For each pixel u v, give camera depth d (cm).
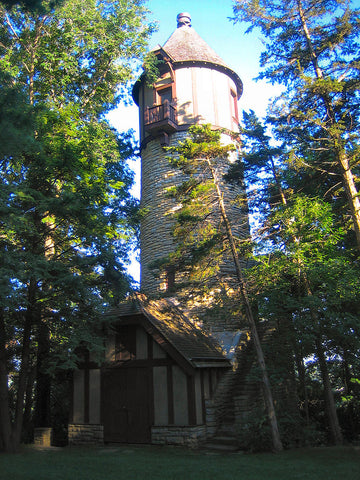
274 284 1334
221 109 2312
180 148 1411
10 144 752
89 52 1795
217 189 1420
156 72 2092
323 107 1541
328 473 873
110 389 1538
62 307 1366
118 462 1070
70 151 1360
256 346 1252
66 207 1277
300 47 1555
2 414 1302
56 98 1759
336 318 1253
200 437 1351
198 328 1731
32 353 1684
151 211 2181
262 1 1504
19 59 1664
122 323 1527
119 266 1404
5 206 1138
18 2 877
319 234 1371
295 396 1648
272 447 1173
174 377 1423
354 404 1605
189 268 1415
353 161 1483
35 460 1113
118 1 1855
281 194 1608
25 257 1190
